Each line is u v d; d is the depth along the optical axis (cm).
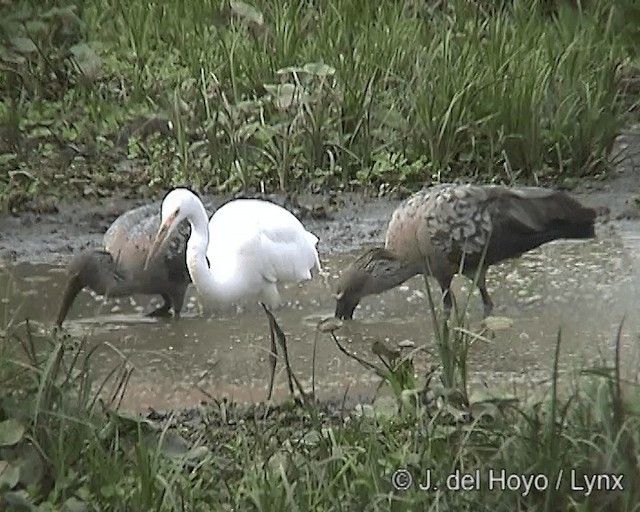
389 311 1295
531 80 1723
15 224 1514
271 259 1271
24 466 876
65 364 1076
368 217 1549
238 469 916
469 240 1264
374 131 1697
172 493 852
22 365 932
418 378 1070
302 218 1541
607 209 1544
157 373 1141
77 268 1255
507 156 1664
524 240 1286
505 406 917
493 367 1134
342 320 1249
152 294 1287
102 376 1134
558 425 872
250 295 1273
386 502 838
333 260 1424
